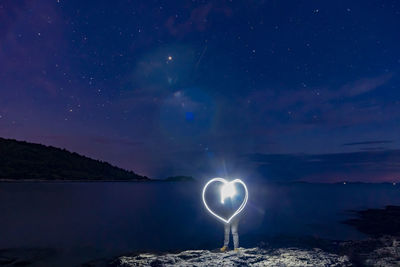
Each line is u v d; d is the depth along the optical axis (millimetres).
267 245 11844
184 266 8148
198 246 13125
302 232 17047
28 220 20875
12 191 50219
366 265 8969
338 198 51781
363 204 38438
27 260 10688
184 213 26719
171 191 67750
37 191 52094
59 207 29344
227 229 10266
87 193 51906
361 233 16797
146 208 30734
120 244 13812
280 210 29359
